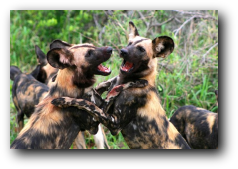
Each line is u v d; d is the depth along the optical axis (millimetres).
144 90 9789
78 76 9133
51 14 18750
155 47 9906
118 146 12875
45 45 18953
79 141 11242
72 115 9109
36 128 8641
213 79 15078
